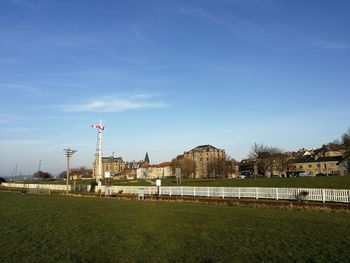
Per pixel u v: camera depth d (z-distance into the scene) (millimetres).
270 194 42281
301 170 142250
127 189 62469
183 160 169250
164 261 14430
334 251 15211
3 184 114438
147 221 25375
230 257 14742
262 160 131375
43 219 27312
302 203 36469
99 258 15000
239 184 70188
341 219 24906
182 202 42562
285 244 16766
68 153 73500
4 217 29016
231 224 23156
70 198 54906
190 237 19062
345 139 109500
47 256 15367
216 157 183375
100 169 88812
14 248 17016
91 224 24312
